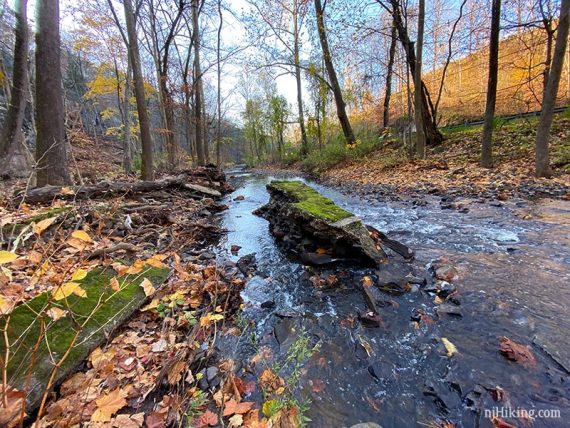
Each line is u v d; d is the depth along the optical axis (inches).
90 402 65.5
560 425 62.5
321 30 574.9
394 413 68.3
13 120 230.5
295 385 76.7
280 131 1048.8
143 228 191.9
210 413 65.7
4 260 46.8
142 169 346.0
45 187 204.2
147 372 77.2
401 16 479.2
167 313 103.0
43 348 71.9
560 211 198.5
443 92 955.3
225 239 209.2
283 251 181.9
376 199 307.7
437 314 103.8
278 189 272.2
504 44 628.4
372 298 115.2
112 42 547.8
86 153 423.5
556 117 425.4
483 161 339.0
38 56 216.1
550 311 100.5
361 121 884.0
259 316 110.4
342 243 153.5
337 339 94.8
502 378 75.2
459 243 167.3
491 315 101.0
